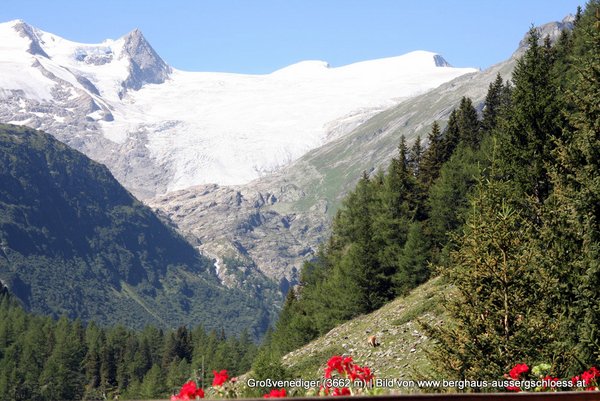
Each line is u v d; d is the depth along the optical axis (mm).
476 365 21016
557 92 45406
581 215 23094
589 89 26125
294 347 78938
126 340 172375
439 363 21922
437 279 60312
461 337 21672
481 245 22172
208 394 10609
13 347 154250
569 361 20641
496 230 22156
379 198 84938
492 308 21812
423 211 79812
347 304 70938
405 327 51469
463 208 67625
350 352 52969
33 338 156500
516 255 21828
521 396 7832
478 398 7531
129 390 131000
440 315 48469
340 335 63188
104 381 148750
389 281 71312
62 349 150125
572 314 21547
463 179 70250
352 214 91188
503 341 21031
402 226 74000
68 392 142125
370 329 57094
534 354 20719
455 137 89250
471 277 22109
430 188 77125
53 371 143250
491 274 21828
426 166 87188
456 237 23812
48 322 180000
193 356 150375
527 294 21766
